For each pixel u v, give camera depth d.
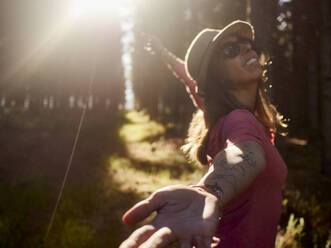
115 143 11.12
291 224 3.98
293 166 8.91
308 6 10.12
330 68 8.95
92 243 3.71
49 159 8.48
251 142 0.86
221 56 1.17
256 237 1.06
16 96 23.16
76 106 19.80
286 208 4.84
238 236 1.05
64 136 11.77
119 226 4.32
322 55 9.12
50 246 3.67
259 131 0.99
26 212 4.81
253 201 1.05
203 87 1.19
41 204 5.04
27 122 14.68
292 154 10.64
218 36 1.13
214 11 11.53
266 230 1.08
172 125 16.59
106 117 16.88
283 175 1.12
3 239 3.80
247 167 0.77
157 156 9.28
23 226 4.26
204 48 1.19
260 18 5.53
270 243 1.11
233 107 1.12
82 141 11.00
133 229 4.21
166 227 0.57
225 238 1.07
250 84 1.17
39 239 3.86
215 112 1.15
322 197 6.06
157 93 22.05
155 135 13.63
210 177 0.74
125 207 5.01
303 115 19.45
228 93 1.16
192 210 0.60
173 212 0.60
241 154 0.80
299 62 15.86
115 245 3.72
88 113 16.80
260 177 1.05
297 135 17.59
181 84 21.94
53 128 13.12
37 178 6.67
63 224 4.29
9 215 4.63
